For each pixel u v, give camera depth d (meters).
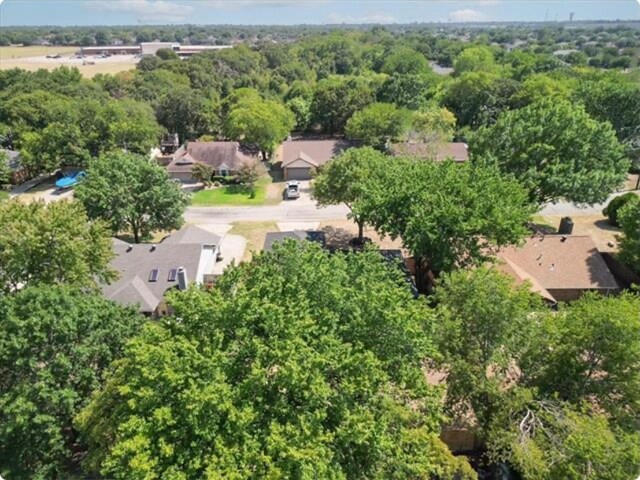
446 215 26.77
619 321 16.05
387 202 29.12
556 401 16.33
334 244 40.53
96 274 25.84
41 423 15.95
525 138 38.34
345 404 13.64
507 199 28.69
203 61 122.38
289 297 15.73
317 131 84.38
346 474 13.50
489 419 17.20
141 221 38.03
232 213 48.31
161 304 29.92
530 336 17.42
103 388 16.53
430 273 32.41
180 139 79.94
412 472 14.33
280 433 12.71
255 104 68.56
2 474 15.55
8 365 16.80
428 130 57.97
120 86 95.62
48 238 22.80
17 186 57.22
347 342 15.74
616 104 57.06
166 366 13.35
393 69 107.38
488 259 27.44
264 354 13.94
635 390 16.61
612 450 14.16
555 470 14.59
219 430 12.95
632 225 30.83
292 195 52.06
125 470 12.66
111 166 37.56
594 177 35.88
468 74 77.25
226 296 16.88
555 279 30.72
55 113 63.62
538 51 169.00
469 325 17.48
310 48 165.12
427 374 21.31
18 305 17.36
